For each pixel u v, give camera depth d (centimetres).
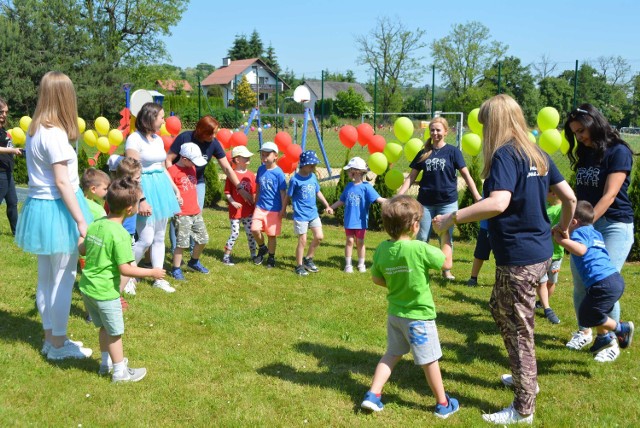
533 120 2362
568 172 1320
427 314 327
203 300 537
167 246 748
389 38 4684
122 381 360
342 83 6669
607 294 379
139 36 3778
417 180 650
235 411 330
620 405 345
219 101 4334
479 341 455
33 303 498
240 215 672
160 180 525
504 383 376
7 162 719
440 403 333
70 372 371
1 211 961
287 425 318
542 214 314
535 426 320
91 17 3588
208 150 621
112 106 3444
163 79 4125
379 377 338
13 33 3166
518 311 315
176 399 342
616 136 394
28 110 3241
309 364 401
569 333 473
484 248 599
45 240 374
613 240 405
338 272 659
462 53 4722
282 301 544
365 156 2169
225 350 418
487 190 305
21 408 321
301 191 635
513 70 2511
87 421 312
